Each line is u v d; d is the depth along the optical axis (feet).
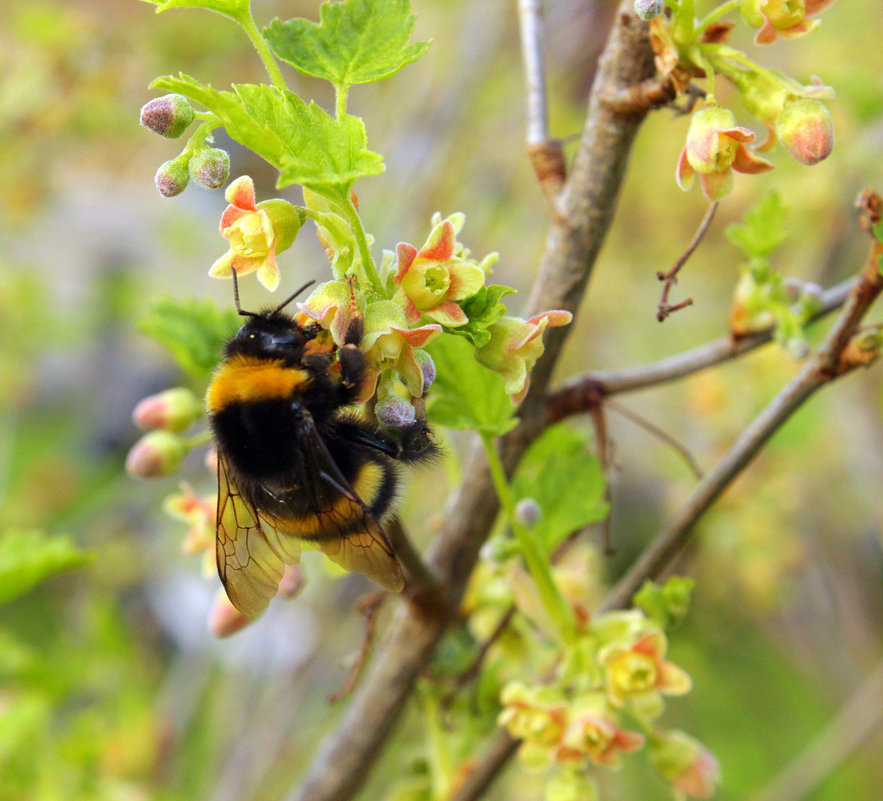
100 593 1.30
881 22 1.15
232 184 0.52
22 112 1.24
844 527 1.21
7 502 1.46
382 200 1.16
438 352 0.58
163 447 0.65
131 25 1.23
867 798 1.26
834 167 0.99
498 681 0.64
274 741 0.94
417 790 0.67
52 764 0.84
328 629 1.00
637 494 1.44
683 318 1.42
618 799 1.20
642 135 1.35
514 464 0.62
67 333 1.61
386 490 0.59
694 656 1.31
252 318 0.60
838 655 1.32
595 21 1.27
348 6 0.52
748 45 1.22
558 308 0.60
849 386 1.14
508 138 1.27
